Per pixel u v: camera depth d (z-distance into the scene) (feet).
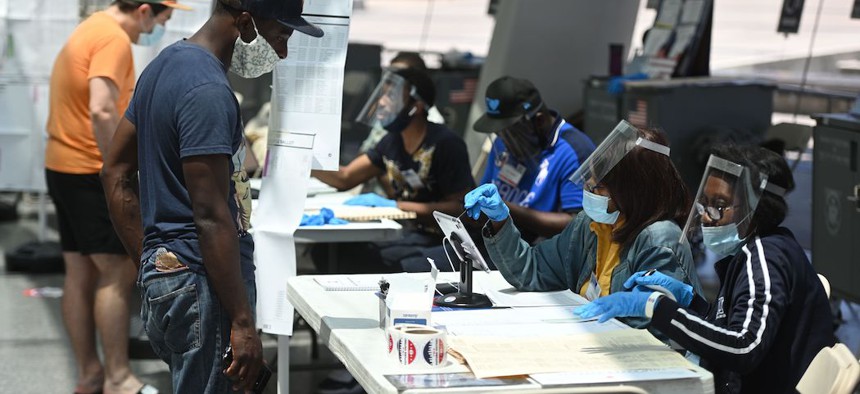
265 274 10.81
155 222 8.30
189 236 8.20
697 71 22.48
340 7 10.27
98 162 14.11
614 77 22.57
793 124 19.58
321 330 8.57
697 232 8.34
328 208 13.79
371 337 7.95
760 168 7.95
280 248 10.73
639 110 20.90
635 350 7.44
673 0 23.20
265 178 10.76
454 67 29.22
